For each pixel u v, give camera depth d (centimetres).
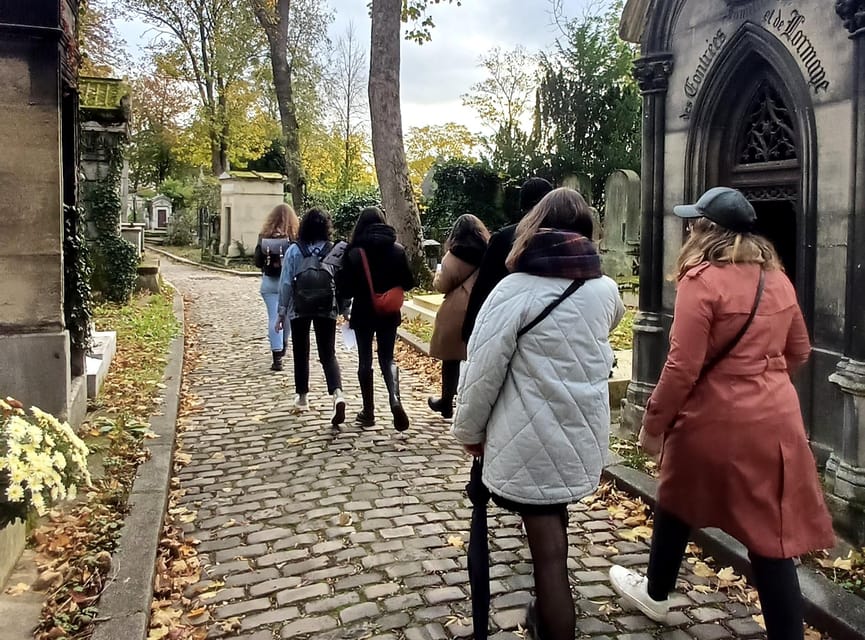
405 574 372
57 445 317
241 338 1104
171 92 4253
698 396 286
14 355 514
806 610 326
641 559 391
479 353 268
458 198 1933
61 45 533
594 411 269
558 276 268
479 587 299
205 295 1688
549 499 265
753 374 280
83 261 647
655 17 565
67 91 618
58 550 378
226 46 3372
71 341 630
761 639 316
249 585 365
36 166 515
